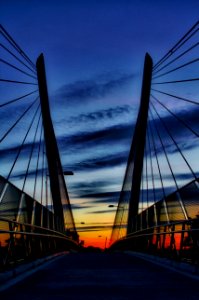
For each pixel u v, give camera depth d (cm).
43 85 3169
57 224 2853
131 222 3134
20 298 631
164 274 1002
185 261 1139
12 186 1210
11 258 1005
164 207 1678
